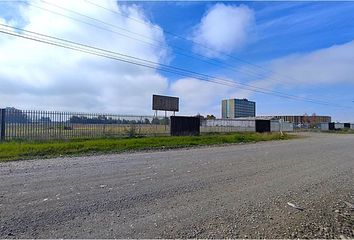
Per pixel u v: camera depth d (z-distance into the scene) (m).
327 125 79.94
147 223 4.49
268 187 7.11
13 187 6.51
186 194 6.24
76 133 21.34
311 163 11.48
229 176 8.35
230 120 48.06
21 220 4.46
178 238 3.98
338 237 4.28
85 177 7.79
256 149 17.66
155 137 24.73
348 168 10.48
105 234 4.04
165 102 36.38
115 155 13.77
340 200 6.24
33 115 19.25
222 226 4.48
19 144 15.59
